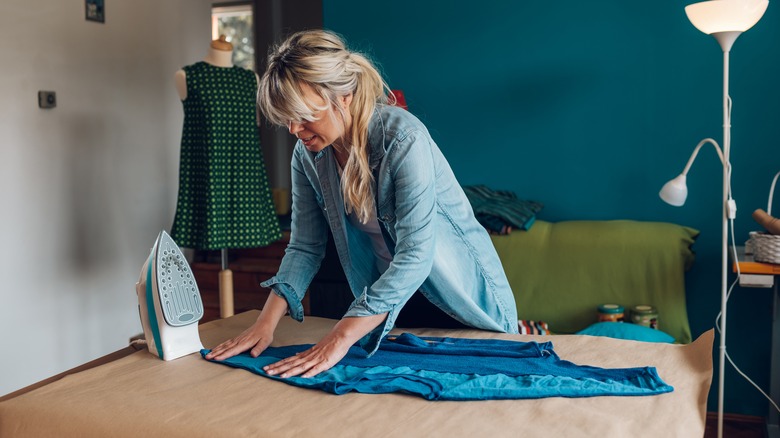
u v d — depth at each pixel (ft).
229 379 4.65
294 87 4.55
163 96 14.80
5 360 11.23
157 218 14.69
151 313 5.15
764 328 10.03
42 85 11.79
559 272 9.93
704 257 10.39
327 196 5.58
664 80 10.43
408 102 11.78
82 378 4.72
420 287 5.74
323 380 4.50
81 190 12.67
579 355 5.03
